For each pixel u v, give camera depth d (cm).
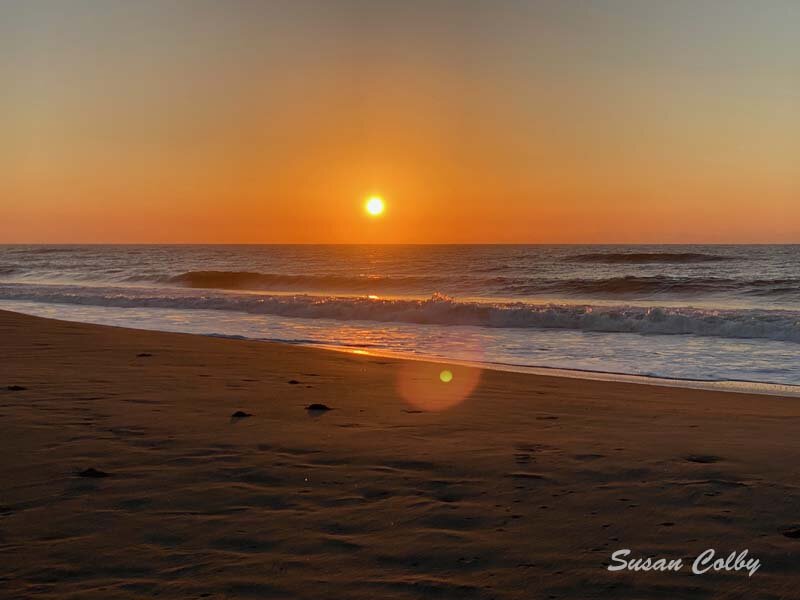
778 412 668
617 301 2625
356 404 670
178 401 655
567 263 5619
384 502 382
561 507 376
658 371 1012
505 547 322
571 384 845
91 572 293
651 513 367
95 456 463
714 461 470
